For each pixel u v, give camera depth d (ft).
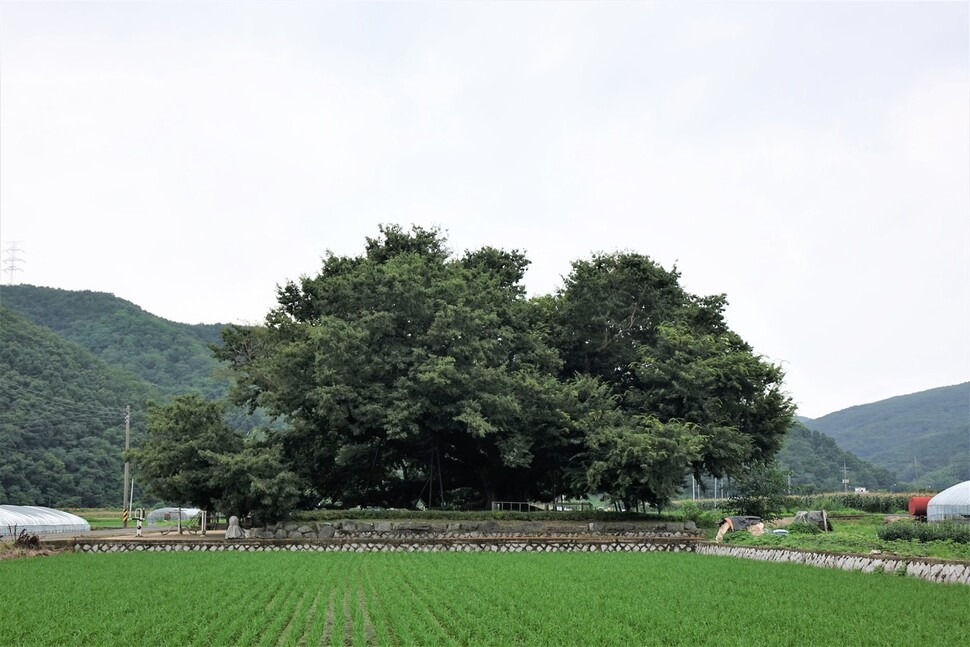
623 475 151.94
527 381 155.84
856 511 263.90
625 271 178.81
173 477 146.61
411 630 59.88
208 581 87.97
